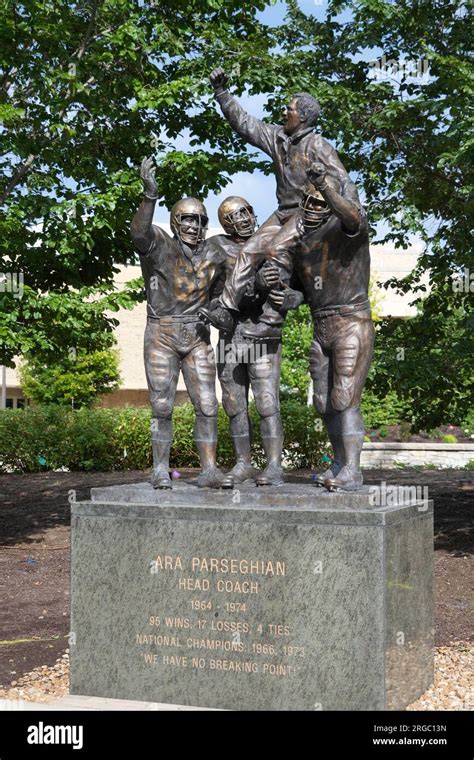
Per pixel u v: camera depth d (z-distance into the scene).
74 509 5.90
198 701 5.56
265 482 6.04
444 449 19.62
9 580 9.52
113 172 10.80
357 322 5.83
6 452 17.55
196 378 6.21
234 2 11.40
